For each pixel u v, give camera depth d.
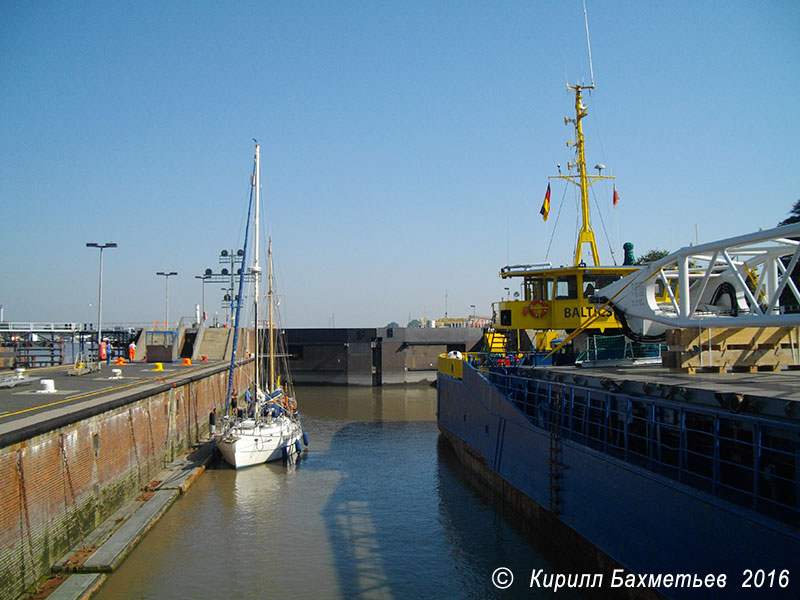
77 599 15.68
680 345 18.19
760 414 12.12
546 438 20.31
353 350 75.81
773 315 14.00
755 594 10.75
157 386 30.19
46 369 45.38
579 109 31.77
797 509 10.24
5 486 14.73
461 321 85.62
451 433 35.41
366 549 20.53
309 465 32.59
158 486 26.62
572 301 28.55
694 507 12.47
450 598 17.00
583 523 17.44
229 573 18.59
